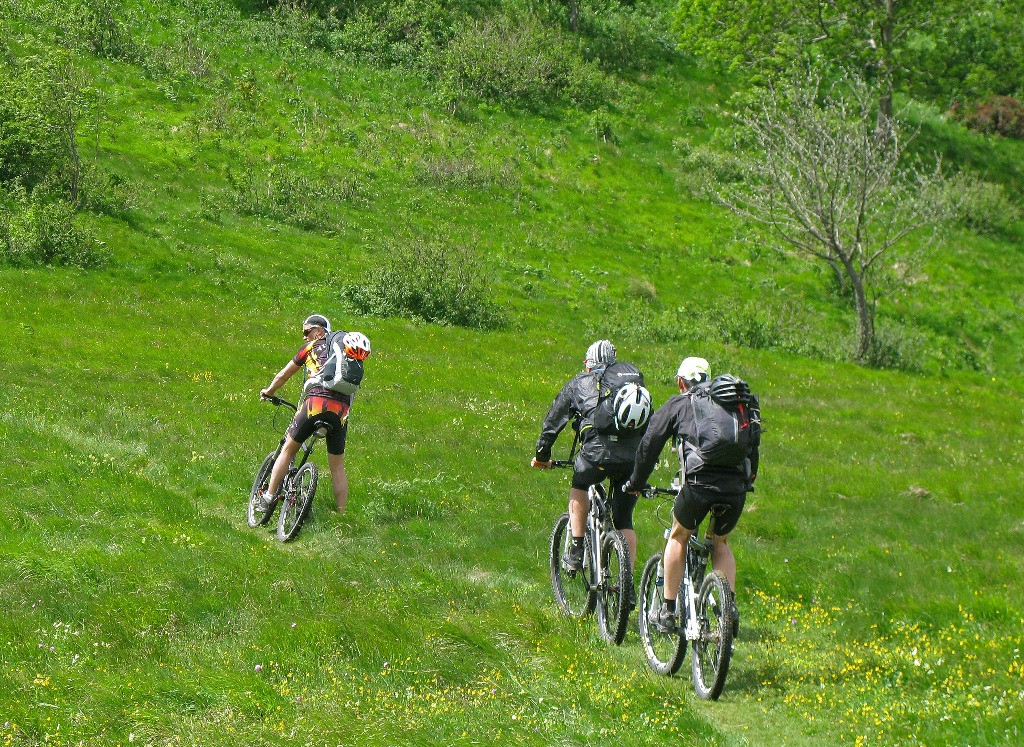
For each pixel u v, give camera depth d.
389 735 6.16
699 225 46.59
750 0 55.81
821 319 40.91
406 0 54.25
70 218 31.23
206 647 7.79
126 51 44.88
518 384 26.39
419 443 18.75
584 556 9.48
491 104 51.09
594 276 40.28
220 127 42.09
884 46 55.38
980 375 38.75
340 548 11.40
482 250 39.97
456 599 9.78
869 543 14.12
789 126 40.03
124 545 10.00
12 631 7.50
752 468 7.84
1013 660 8.27
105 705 6.37
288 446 11.87
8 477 12.08
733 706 7.62
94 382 19.94
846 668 8.52
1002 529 15.34
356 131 45.34
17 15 44.06
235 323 28.06
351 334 11.86
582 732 6.55
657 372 30.59
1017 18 57.25
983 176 55.72
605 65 56.44
